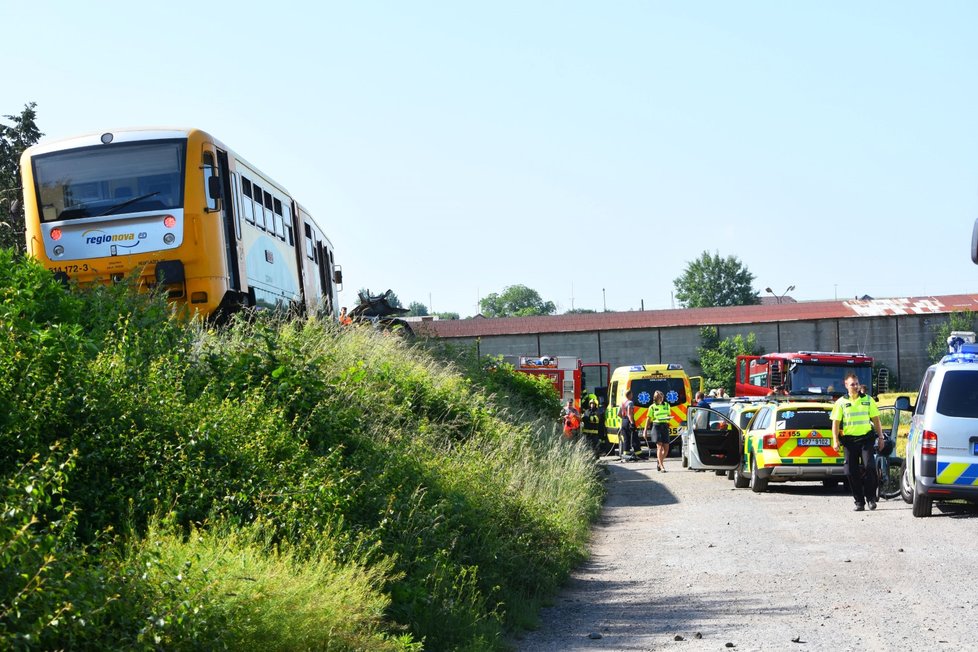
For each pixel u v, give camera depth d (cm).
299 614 590
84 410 750
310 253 2795
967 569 1059
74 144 1789
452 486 1066
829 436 2022
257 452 849
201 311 1742
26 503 504
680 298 14900
